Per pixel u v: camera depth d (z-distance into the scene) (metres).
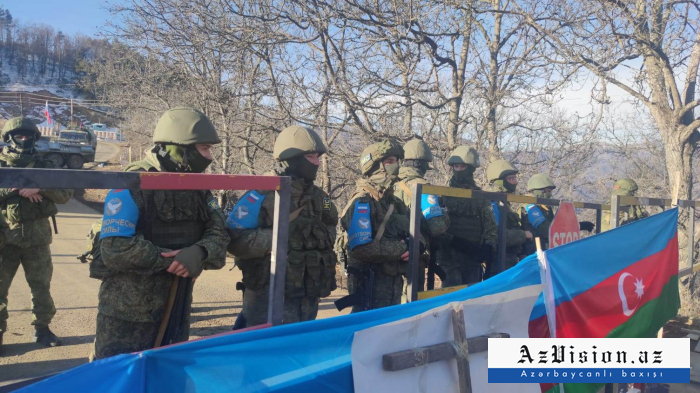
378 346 2.04
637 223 4.10
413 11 7.34
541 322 2.95
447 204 5.12
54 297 6.30
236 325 3.50
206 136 2.62
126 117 15.15
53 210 4.53
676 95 8.51
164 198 2.49
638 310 4.02
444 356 2.25
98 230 3.17
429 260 4.46
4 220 4.29
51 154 25.58
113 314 2.45
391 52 8.37
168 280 2.53
